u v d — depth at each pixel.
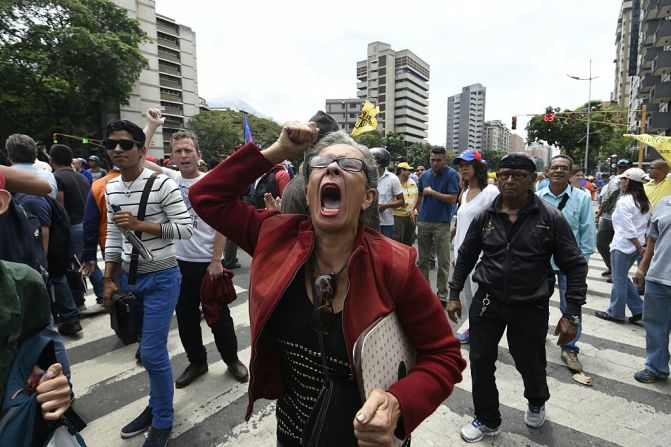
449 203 5.18
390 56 113.25
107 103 41.31
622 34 74.75
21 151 3.53
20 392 1.14
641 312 4.71
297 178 1.87
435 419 2.84
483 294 2.57
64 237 3.92
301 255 1.23
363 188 1.23
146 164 3.45
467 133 165.12
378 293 1.18
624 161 7.91
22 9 30.34
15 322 1.13
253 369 1.28
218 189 1.43
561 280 3.90
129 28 39.97
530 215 2.49
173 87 65.75
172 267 2.57
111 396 3.15
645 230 4.79
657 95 31.03
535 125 41.62
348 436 1.17
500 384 3.32
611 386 3.32
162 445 2.45
